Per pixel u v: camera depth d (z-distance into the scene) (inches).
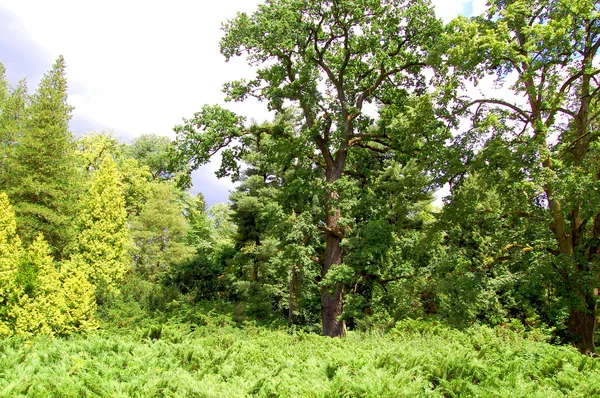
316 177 737.0
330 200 670.5
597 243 577.3
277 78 708.0
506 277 586.2
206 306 834.2
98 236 1005.8
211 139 697.0
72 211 1059.3
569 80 573.3
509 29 601.3
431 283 643.5
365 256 625.3
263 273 1116.5
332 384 237.5
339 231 704.4
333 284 633.0
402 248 722.2
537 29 524.1
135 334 444.1
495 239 646.5
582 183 494.0
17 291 520.1
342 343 426.3
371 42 685.3
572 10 527.2
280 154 730.8
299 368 296.7
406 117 643.5
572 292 541.0
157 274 1142.3
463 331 517.7
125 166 1547.7
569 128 640.4
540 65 541.3
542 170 512.1
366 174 820.0
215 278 1090.1
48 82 1080.8
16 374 265.9
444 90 609.9
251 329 688.4
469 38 581.9
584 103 597.0
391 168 943.7
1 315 505.7
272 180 1218.0
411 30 709.9
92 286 611.5
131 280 872.9
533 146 528.7
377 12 695.1
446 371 273.0
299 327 926.4
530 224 595.5
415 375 272.4
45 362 310.3
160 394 247.0
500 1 644.1
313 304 1021.8
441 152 618.8
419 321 572.1
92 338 366.6
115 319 639.1
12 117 1217.4
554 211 567.5
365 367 263.3
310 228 675.4
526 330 739.4
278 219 709.9
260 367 301.7
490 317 754.8
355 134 738.8
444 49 612.4
